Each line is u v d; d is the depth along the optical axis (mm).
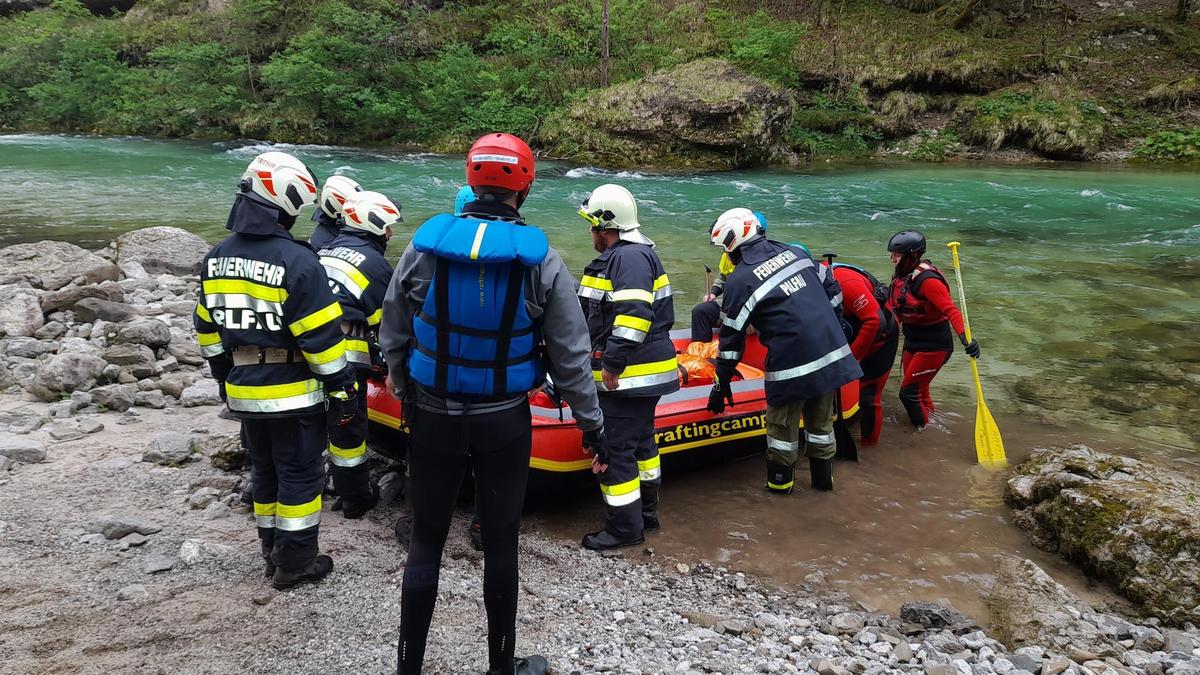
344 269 3688
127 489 4059
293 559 3238
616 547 3977
